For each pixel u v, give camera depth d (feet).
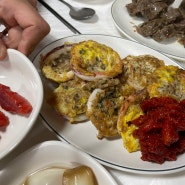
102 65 1.05
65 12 1.48
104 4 1.56
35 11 1.05
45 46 1.14
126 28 1.41
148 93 0.98
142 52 1.22
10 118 0.88
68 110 0.96
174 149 0.86
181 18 1.43
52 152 0.81
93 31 1.40
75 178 0.77
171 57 1.27
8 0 1.02
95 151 0.89
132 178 0.87
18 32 1.04
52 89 1.05
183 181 0.87
